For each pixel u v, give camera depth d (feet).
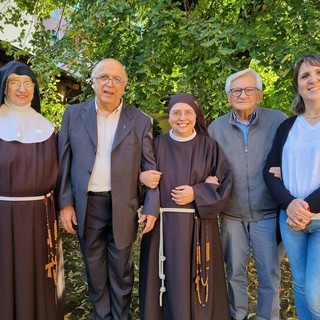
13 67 6.64
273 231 7.20
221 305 6.90
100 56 11.70
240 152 7.20
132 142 6.88
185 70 11.10
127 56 11.21
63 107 14.87
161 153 7.00
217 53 9.96
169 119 6.86
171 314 6.60
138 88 10.61
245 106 6.95
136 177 7.00
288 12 9.57
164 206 6.79
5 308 6.41
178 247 6.60
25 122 6.81
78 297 10.02
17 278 6.46
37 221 6.66
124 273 7.59
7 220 6.43
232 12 11.73
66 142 7.02
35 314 6.67
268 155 6.72
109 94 6.70
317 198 5.66
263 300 7.52
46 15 16.12
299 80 5.99
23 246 6.49
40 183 6.62
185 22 10.19
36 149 6.69
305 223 5.75
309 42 8.86
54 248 6.99
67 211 7.04
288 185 6.11
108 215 7.14
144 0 10.51
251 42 9.83
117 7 10.47
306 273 6.11
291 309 9.61
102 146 6.91
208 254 6.71
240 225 7.48
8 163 6.39
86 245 7.32
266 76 12.21
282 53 9.07
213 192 6.63
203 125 7.22
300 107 6.30
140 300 7.05
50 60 11.72
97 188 6.99
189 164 6.81
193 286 6.64
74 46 11.57
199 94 11.01
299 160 5.96
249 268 11.96
